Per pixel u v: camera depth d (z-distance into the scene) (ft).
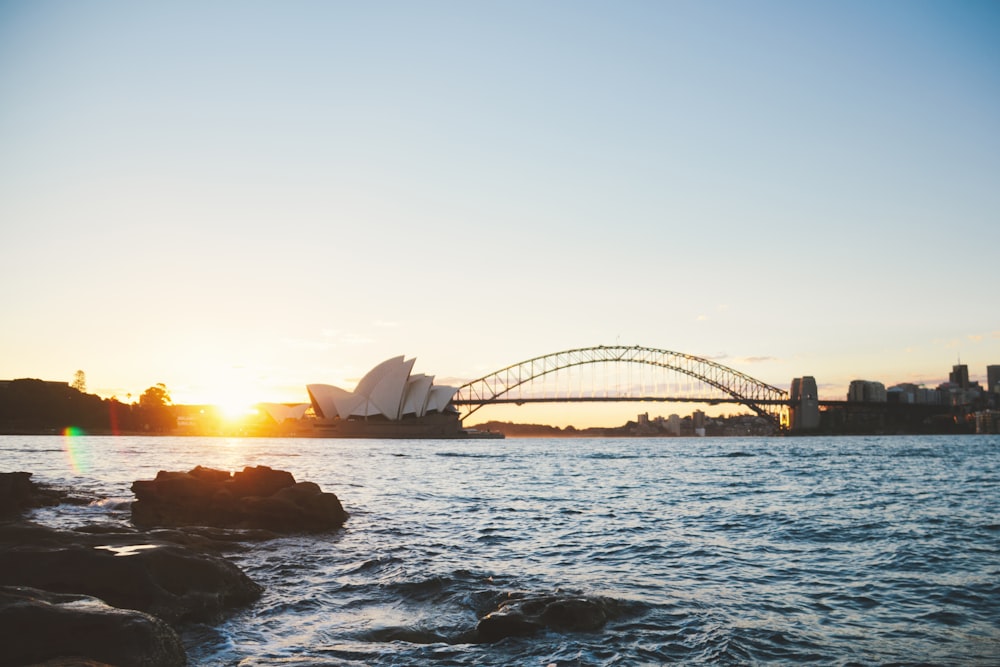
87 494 101.40
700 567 51.75
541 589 43.39
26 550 35.27
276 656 30.99
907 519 77.51
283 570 50.26
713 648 32.35
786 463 231.71
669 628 35.47
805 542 62.69
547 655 31.14
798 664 30.58
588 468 203.92
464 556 56.08
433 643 33.09
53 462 190.49
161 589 35.32
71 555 34.91
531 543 63.00
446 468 199.52
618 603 38.91
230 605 39.04
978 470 182.29
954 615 38.50
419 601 41.16
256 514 70.64
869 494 110.42
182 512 72.84
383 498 105.09
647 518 81.00
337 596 42.57
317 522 70.90
